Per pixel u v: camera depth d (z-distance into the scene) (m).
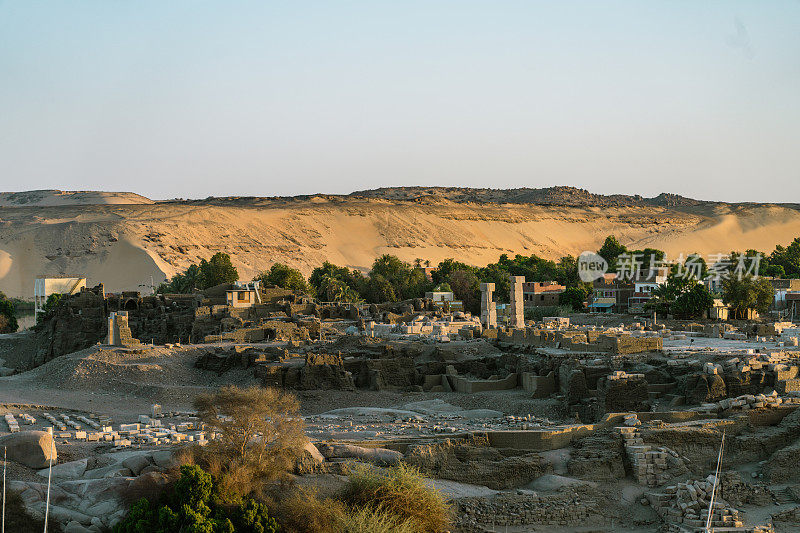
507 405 73.81
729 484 52.91
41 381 84.56
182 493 42.50
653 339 79.25
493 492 51.22
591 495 51.50
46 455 46.97
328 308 124.06
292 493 45.59
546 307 161.75
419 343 94.50
